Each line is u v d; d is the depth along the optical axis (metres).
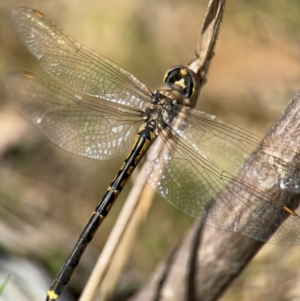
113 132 0.52
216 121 0.51
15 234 0.56
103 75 0.52
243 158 0.51
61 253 0.57
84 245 0.52
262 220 0.50
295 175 0.49
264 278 0.55
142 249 0.57
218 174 0.51
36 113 0.53
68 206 0.59
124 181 0.52
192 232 0.51
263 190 0.50
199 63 0.51
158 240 0.58
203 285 0.51
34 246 0.56
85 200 0.59
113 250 0.52
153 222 0.58
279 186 0.49
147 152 0.52
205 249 0.50
